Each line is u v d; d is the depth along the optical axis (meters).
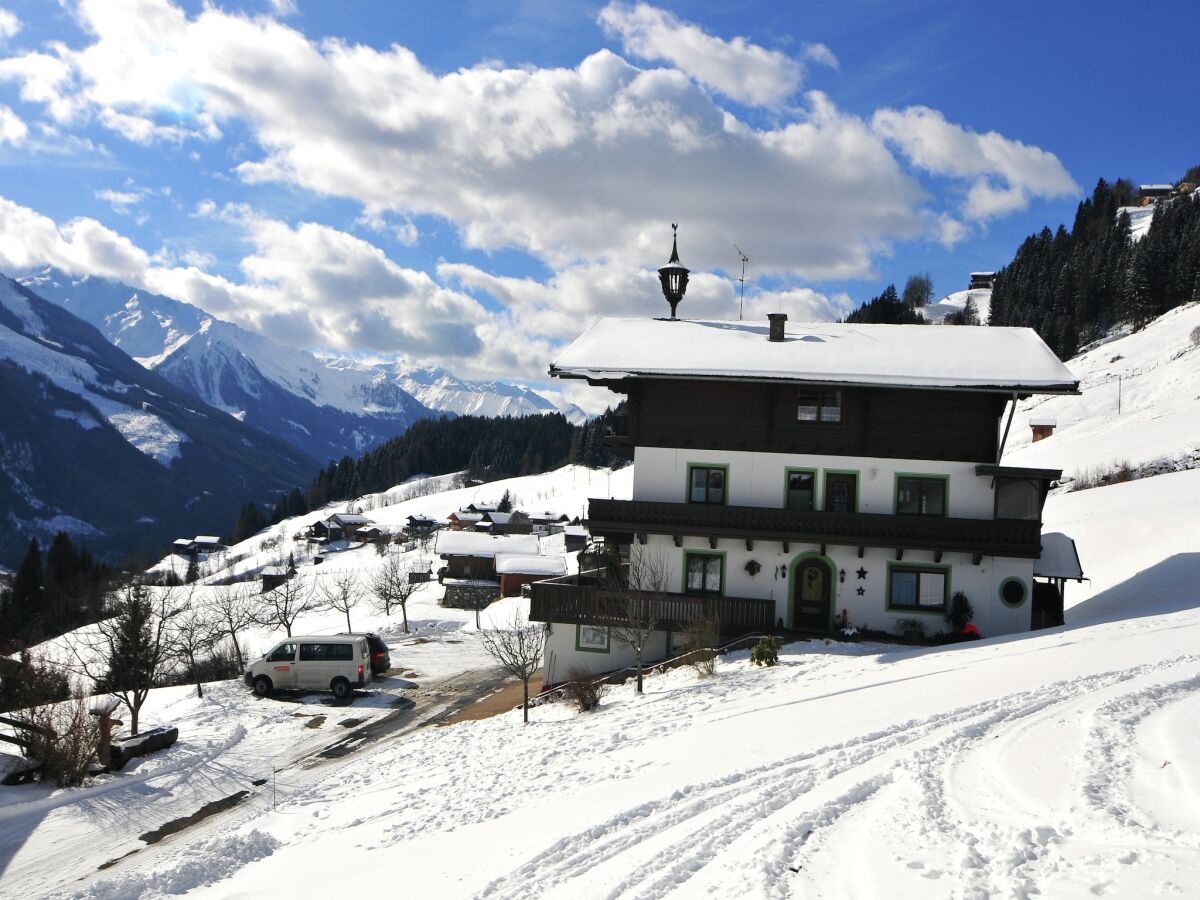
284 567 129.88
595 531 32.12
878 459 31.25
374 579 79.38
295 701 33.59
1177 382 89.50
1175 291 142.00
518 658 29.47
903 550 30.91
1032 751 11.91
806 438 31.66
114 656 31.88
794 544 31.61
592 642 32.28
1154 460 62.31
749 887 8.61
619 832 12.11
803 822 10.27
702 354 32.53
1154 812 9.01
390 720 30.84
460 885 11.52
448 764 22.44
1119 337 140.50
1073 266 171.50
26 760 23.89
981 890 7.69
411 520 162.25
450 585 80.06
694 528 31.23
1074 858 8.07
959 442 30.88
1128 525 45.19
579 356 32.62
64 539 105.88
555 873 10.84
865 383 29.88
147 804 21.91
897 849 9.03
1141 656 18.81
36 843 19.45
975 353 31.95
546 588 32.09
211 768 25.00
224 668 44.91
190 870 15.91
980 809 9.93
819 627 31.44
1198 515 42.91
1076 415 90.50
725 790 13.07
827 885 8.47
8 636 80.12
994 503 30.61
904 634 30.30
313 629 61.75
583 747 20.50
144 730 29.22
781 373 30.52
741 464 31.94
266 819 20.09
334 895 12.67
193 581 127.50
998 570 30.44
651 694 26.08
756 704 21.45
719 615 30.83
